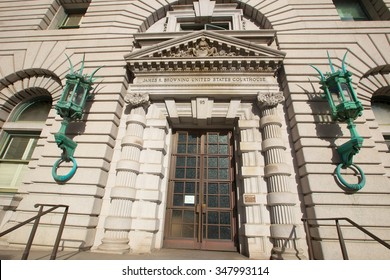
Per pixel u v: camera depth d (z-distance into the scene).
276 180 7.13
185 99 8.95
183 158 8.88
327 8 10.02
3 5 11.76
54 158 7.77
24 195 7.83
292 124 8.02
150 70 9.09
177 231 7.88
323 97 7.84
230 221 7.80
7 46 10.31
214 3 11.40
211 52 9.02
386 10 10.08
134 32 10.41
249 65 8.70
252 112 8.52
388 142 8.28
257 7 10.69
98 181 7.34
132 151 7.87
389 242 5.97
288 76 8.52
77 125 8.21
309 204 6.78
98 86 8.95
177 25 11.37
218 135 9.12
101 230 7.22
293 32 9.52
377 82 8.50
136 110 8.59
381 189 6.55
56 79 9.64
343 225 6.25
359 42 8.94
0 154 9.10
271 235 6.76
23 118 9.91
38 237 6.67
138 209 7.40
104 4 11.38
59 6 12.26
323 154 7.12
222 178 8.43
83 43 10.07
